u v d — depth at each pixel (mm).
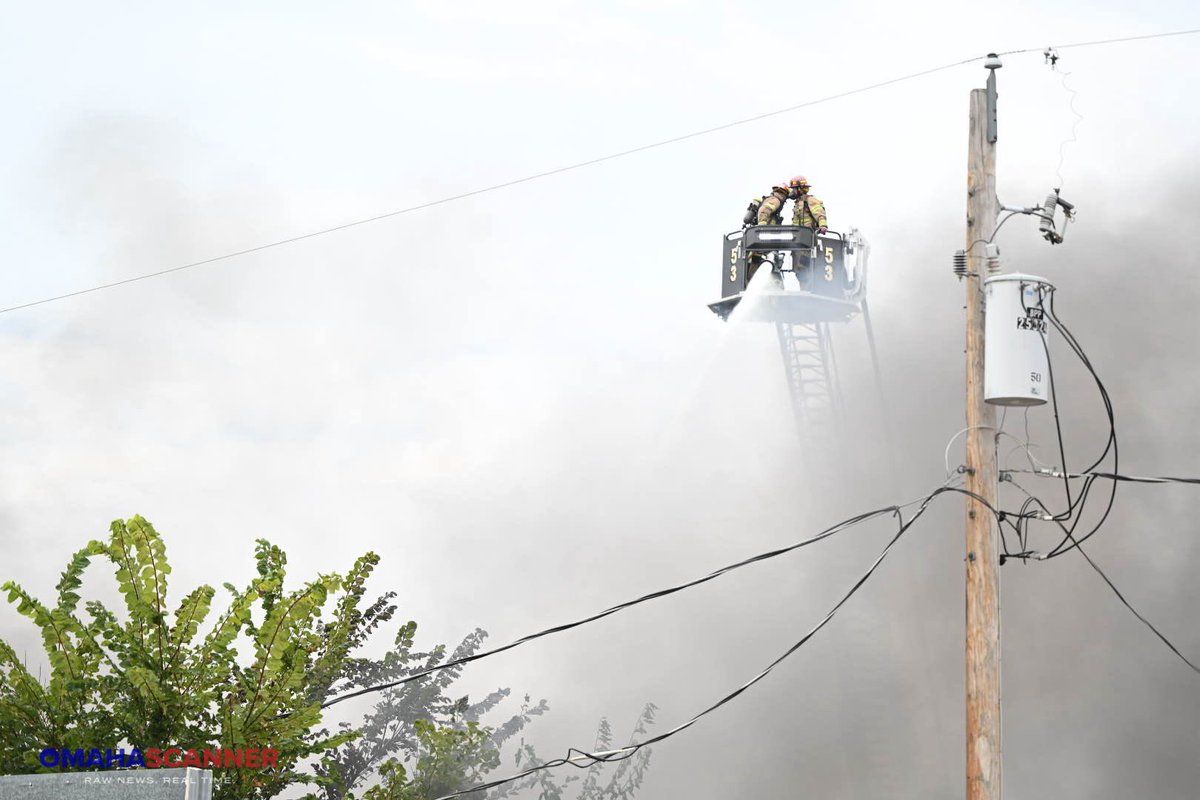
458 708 22109
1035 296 18484
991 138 19641
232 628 16125
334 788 20438
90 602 16000
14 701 15516
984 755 17312
